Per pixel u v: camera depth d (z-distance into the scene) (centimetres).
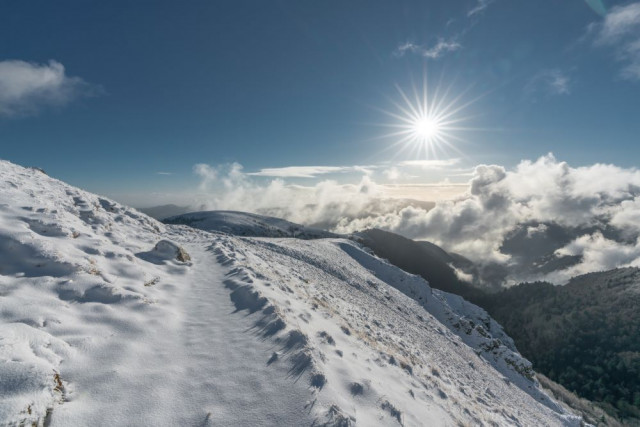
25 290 749
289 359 670
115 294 858
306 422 501
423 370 1302
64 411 459
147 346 687
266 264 2038
